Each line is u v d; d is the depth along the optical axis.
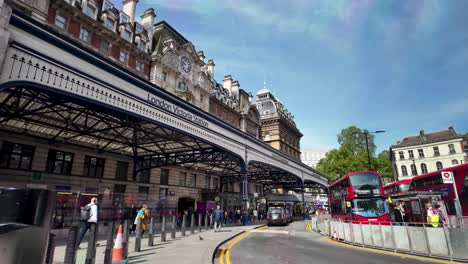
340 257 10.66
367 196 19.48
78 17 22.89
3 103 12.86
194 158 26.55
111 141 22.31
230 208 34.41
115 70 13.41
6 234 1.81
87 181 22.34
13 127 18.27
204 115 20.91
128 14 30.39
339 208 23.16
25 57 9.74
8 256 1.79
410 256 11.03
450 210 16.16
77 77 11.59
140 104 14.88
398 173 69.19
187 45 36.09
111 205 15.90
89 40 24.03
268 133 67.81
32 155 19.17
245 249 12.73
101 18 25.62
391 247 12.38
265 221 38.69
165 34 34.66
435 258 10.59
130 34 28.56
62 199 13.17
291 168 40.44
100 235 14.56
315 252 11.89
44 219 2.07
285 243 15.05
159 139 23.41
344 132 66.75
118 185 24.98
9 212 1.87
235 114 49.19
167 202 21.55
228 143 24.23
